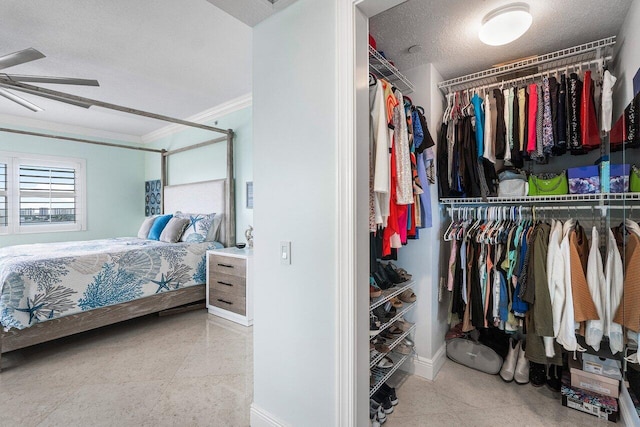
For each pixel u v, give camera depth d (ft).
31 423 5.54
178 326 10.21
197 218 13.08
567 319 5.78
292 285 4.81
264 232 5.24
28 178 14.32
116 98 12.04
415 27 5.90
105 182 16.67
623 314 4.92
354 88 4.10
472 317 7.04
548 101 6.24
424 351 7.13
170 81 10.46
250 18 5.17
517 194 6.93
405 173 5.46
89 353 8.25
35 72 9.62
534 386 6.64
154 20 7.11
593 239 5.83
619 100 5.76
